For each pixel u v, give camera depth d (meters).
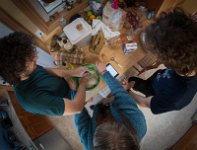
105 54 2.09
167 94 1.36
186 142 2.30
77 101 1.47
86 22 1.99
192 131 2.41
